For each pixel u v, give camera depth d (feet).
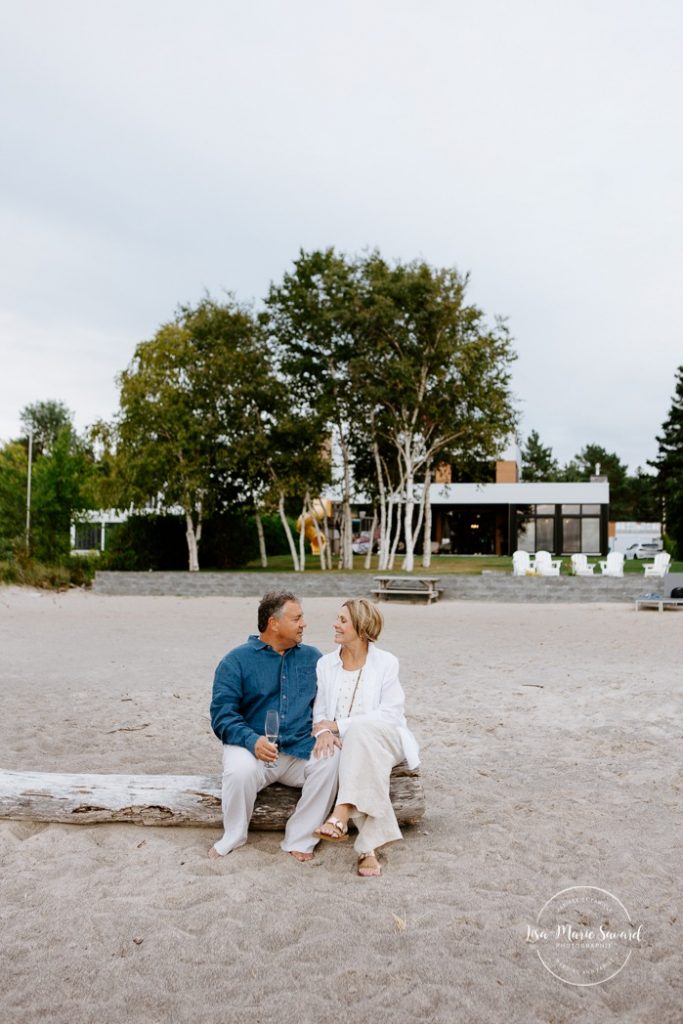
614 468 381.40
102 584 84.43
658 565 82.53
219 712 15.10
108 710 27.25
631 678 33.27
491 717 26.20
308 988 10.33
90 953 11.15
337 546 144.25
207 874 13.82
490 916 12.32
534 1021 9.70
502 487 150.41
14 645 44.62
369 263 92.94
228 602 75.41
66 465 95.20
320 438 99.14
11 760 20.89
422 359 92.38
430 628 54.13
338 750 14.71
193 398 96.02
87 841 15.03
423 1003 9.98
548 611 67.62
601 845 15.29
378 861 14.52
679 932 11.91
